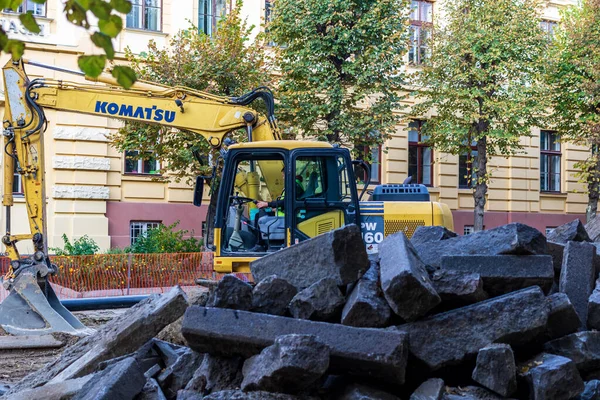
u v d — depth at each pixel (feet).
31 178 32.48
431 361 13.96
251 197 30.48
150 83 35.04
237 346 14.06
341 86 56.13
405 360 13.42
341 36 55.01
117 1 8.14
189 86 52.90
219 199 30.37
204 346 14.26
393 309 14.08
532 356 14.84
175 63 53.01
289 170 30.09
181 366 15.56
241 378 14.26
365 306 14.11
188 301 17.70
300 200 30.09
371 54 55.83
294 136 58.49
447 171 79.36
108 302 37.96
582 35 69.46
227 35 54.80
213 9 68.64
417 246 17.61
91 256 45.42
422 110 67.21
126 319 18.35
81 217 61.11
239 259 29.94
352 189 30.48
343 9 55.57
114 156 63.00
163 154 54.54
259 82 55.11
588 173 72.90
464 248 16.61
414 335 14.11
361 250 15.20
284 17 55.88
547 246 17.37
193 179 59.36
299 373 12.46
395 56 58.23
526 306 14.32
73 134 61.11
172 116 34.76
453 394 13.76
